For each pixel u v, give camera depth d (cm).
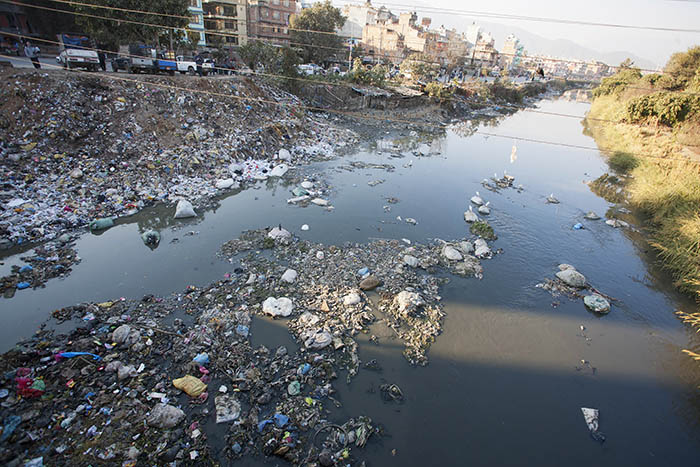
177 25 2433
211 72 2761
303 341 906
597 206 2073
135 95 1895
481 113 5044
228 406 718
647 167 2450
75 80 1767
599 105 5066
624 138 3334
